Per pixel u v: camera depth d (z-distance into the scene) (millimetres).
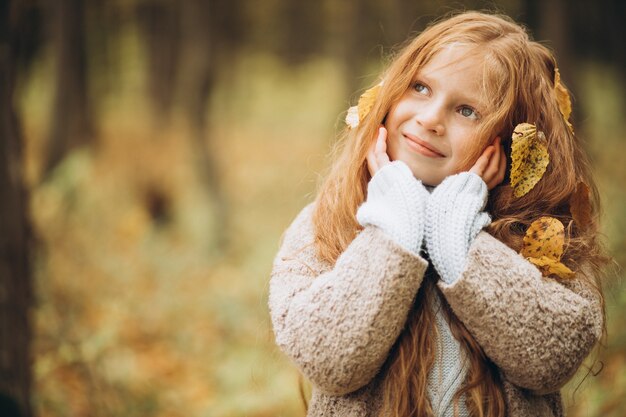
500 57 1533
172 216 9078
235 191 12133
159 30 14039
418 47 1577
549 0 7758
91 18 13727
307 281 1532
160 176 9055
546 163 1538
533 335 1375
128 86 17500
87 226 6730
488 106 1510
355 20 12445
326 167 1903
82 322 4672
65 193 5777
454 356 1485
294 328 1429
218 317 5629
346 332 1377
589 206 1611
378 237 1416
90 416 3596
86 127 10328
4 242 2746
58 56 9531
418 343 1492
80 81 10250
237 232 9109
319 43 22469
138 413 3816
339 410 1505
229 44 17688
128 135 11562
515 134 1506
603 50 16312
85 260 5977
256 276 6621
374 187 1528
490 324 1380
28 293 2832
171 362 4820
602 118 13766
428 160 1538
